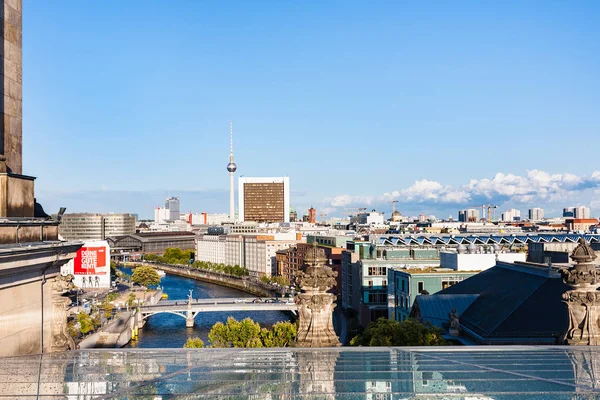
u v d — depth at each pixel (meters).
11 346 18.36
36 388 15.18
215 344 105.69
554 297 66.69
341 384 16.42
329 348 22.42
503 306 69.12
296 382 16.55
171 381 16.33
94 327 154.75
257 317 197.38
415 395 15.32
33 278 19.45
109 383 15.87
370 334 61.75
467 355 21.08
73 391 14.97
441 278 111.38
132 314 175.25
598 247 111.56
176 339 165.50
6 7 21.70
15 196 20.14
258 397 14.96
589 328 25.91
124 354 20.38
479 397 15.23
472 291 83.94
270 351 21.50
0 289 17.64
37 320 19.83
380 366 18.86
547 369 18.50
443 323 75.12
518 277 78.38
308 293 27.12
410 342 59.00
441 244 166.75
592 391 15.74
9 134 21.83
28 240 19.70
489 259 115.12
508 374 17.77
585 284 26.22
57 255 20.50
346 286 182.62
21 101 22.81
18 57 22.64
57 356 19.34
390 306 128.62
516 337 61.22
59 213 22.19
